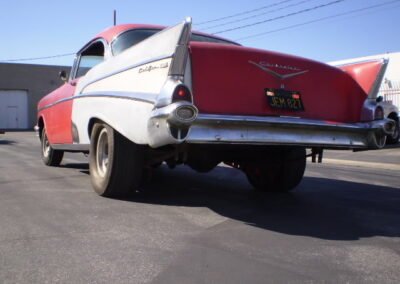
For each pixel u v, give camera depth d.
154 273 3.11
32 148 14.71
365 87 5.20
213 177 7.58
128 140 4.99
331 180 7.95
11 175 7.21
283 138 4.46
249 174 6.31
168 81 3.95
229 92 4.38
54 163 8.42
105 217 4.50
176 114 3.73
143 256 3.42
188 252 3.53
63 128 6.82
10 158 10.35
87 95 5.72
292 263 3.36
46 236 3.86
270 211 5.07
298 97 4.76
